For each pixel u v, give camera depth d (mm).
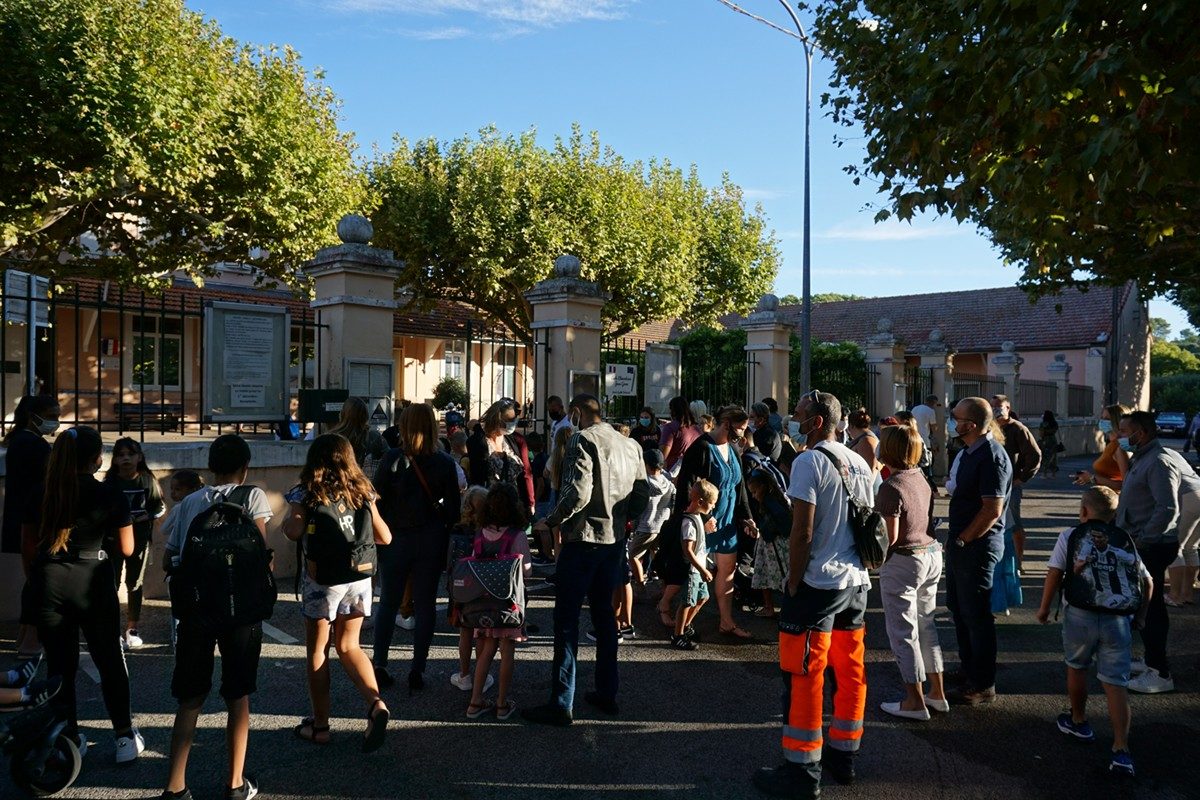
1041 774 4078
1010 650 6121
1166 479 5219
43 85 10656
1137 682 5281
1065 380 25609
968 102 6539
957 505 5043
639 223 21188
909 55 7125
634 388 10961
